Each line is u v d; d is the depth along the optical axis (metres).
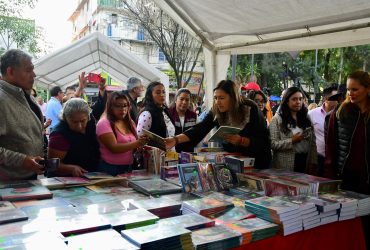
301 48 4.05
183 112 3.87
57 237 1.26
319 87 17.41
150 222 1.52
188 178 2.15
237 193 2.16
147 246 1.26
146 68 7.33
